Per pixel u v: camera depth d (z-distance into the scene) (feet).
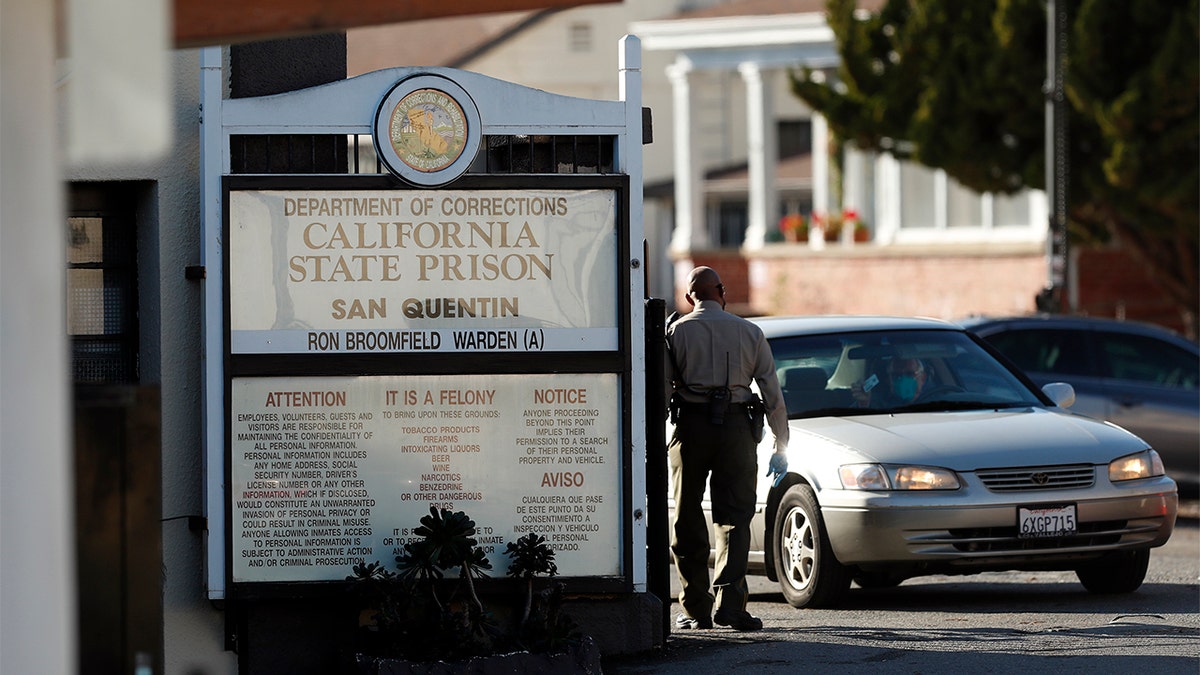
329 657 61.77
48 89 33.32
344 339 60.75
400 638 58.54
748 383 73.10
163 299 62.85
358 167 61.26
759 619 74.59
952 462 77.10
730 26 270.46
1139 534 78.89
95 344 63.77
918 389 86.99
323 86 60.95
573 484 61.93
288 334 60.54
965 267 236.63
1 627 32.96
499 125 61.67
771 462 74.02
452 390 61.41
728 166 451.53
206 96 60.18
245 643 62.03
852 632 71.72
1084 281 217.56
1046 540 76.95
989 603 81.61
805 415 85.56
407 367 60.95
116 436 38.24
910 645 67.97
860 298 254.27
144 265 63.52
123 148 33.12
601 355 61.87
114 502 38.19
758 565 84.69
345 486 60.85
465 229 61.26
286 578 60.64
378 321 60.90
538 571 60.70
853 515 76.69
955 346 90.02
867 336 89.51
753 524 84.38
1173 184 170.40
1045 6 174.50
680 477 73.72
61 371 33.42
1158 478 80.07
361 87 61.05
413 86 60.64
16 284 32.96
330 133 61.05
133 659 38.06
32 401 33.09
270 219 60.49
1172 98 166.09
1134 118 167.53
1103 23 171.32
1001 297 230.89
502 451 61.57
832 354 88.33
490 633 59.62
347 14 37.73
